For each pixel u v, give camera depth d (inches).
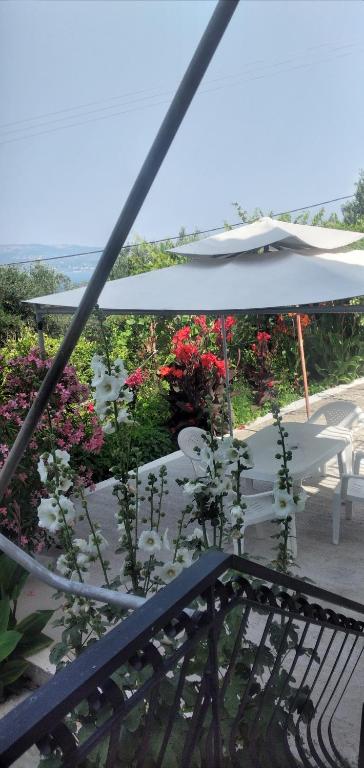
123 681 62.1
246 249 185.0
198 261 203.5
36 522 167.6
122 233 47.0
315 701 113.3
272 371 348.8
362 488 187.3
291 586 52.0
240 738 61.8
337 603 65.7
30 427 57.1
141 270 426.9
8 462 59.2
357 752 101.2
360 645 133.0
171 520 206.5
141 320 347.9
